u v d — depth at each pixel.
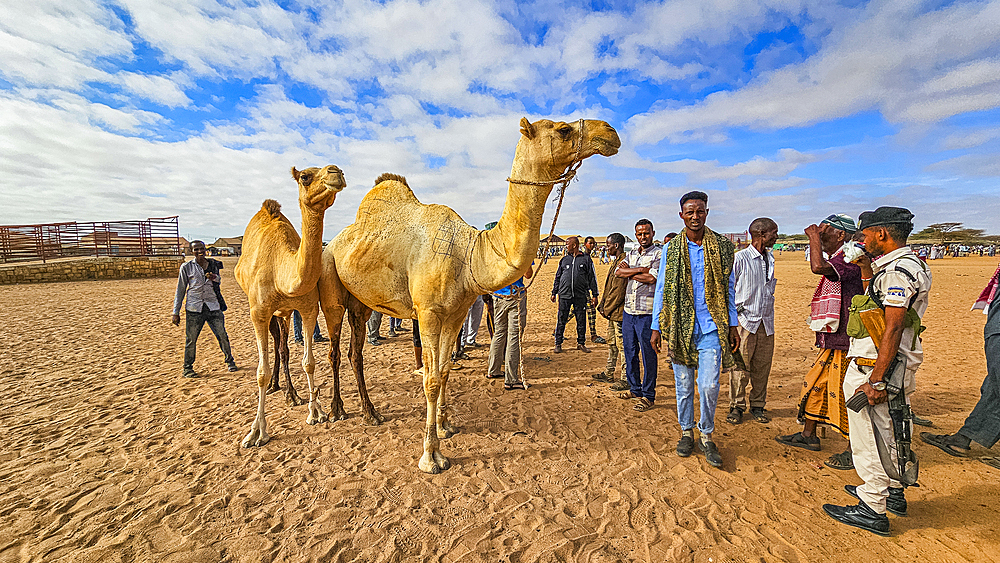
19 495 3.60
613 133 3.29
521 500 3.54
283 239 4.67
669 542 3.03
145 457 4.25
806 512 3.34
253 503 3.48
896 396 3.05
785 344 8.98
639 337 5.49
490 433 4.82
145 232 30.59
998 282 4.04
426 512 3.36
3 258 28.58
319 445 4.52
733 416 5.03
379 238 4.23
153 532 3.12
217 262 7.23
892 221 3.04
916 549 2.90
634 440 4.63
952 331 9.78
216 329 7.21
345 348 9.12
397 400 5.89
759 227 4.94
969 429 4.12
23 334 10.47
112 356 8.43
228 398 6.00
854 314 3.17
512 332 6.26
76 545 2.99
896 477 3.07
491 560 2.87
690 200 4.03
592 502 3.51
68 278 25.45
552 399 5.92
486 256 3.85
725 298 3.96
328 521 3.25
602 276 23.30
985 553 2.83
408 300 4.29
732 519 3.27
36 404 5.77
